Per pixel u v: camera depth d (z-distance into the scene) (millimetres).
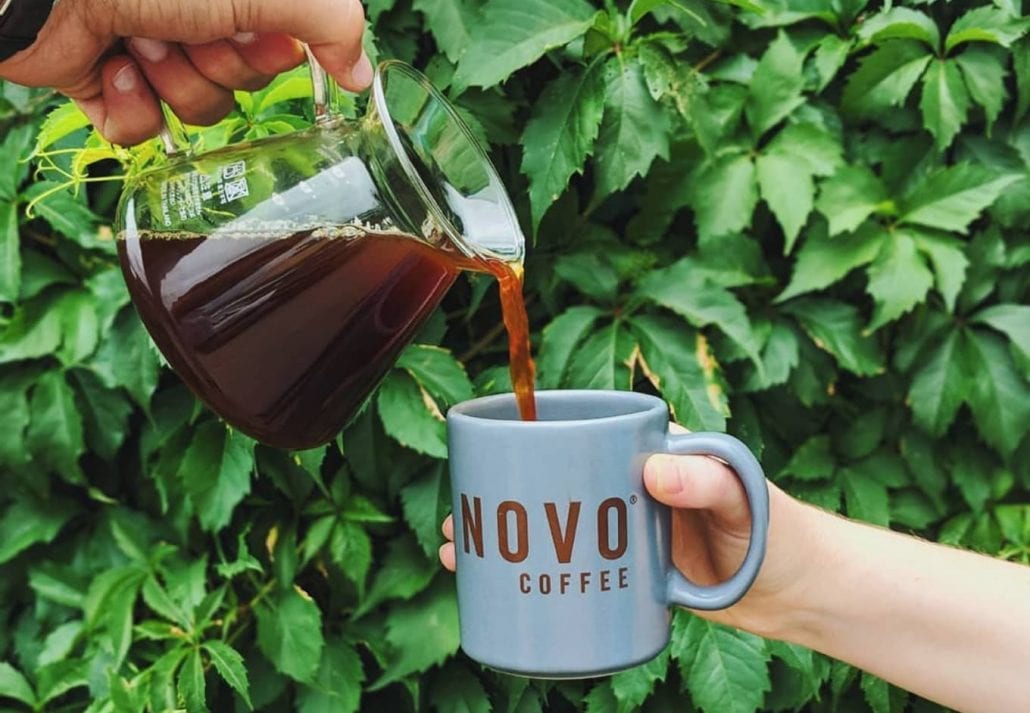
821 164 810
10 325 812
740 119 829
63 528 880
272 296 535
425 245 551
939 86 805
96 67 584
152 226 550
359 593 833
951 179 815
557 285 840
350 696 835
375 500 843
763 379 789
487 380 819
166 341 551
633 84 766
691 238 855
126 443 874
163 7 542
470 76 750
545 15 760
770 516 624
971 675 631
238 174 549
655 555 551
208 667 840
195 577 831
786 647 802
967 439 880
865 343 839
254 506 855
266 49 595
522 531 533
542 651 541
